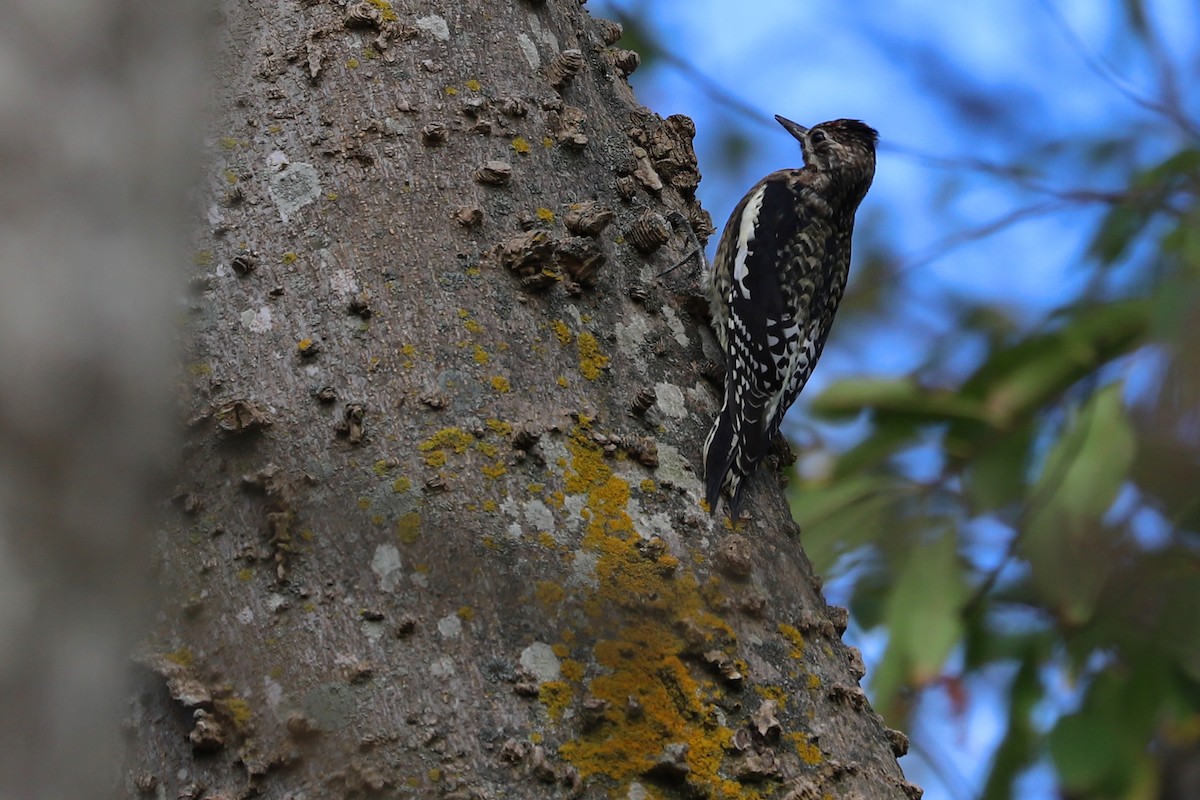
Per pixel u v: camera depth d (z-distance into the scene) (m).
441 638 5.18
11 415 4.66
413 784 4.90
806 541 10.61
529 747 5.00
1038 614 10.59
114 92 5.25
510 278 6.20
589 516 5.66
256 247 6.13
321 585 5.28
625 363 6.36
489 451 5.66
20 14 5.11
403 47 6.77
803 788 5.32
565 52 7.13
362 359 5.82
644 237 6.81
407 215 6.27
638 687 5.25
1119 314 10.25
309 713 5.02
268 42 6.75
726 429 6.43
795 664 5.74
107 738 4.87
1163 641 9.70
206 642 5.18
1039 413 10.59
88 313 4.93
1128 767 9.56
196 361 5.75
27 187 4.94
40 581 4.61
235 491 5.46
